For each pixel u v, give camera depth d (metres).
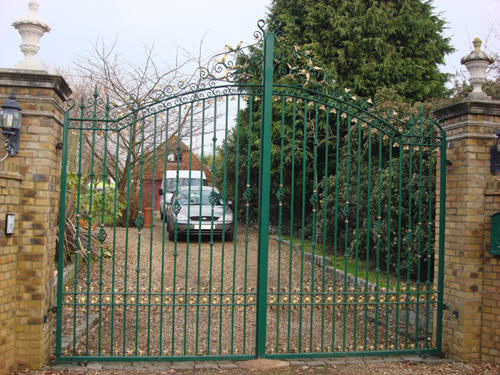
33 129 3.38
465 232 3.81
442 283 4.07
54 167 3.57
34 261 3.36
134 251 8.46
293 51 4.01
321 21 11.16
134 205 11.92
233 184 13.93
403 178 6.37
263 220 3.79
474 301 3.80
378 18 10.55
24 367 3.34
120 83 12.00
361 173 7.93
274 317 5.37
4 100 3.35
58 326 3.56
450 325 3.96
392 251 6.59
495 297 3.75
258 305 3.77
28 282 3.36
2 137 3.43
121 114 3.82
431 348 4.05
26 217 3.37
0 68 3.25
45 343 3.47
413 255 6.12
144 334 4.56
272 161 10.73
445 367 3.68
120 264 7.43
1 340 3.14
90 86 13.95
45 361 3.47
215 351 3.97
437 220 4.18
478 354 3.81
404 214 6.35
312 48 10.66
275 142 10.84
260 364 3.65
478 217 3.82
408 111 6.95
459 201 3.89
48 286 3.54
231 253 8.98
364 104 4.11
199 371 3.52
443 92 11.31
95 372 3.41
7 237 3.17
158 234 10.95
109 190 8.16
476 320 3.80
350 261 7.78
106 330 4.61
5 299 3.18
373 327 5.07
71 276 5.94
